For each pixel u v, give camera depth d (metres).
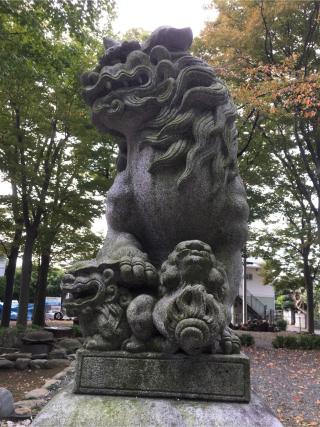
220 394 1.77
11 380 7.50
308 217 15.41
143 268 1.91
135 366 1.81
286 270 20.88
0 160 10.66
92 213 12.76
